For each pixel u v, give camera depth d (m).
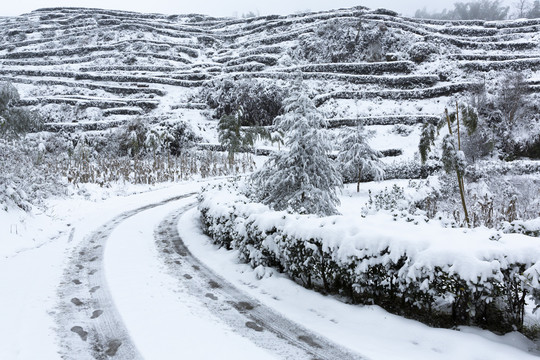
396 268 4.26
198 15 90.38
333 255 4.68
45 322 4.32
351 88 40.06
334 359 3.50
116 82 47.47
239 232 6.52
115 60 54.47
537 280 3.34
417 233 4.39
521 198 16.11
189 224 10.84
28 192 11.41
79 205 13.48
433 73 39.72
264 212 6.51
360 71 42.94
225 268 6.61
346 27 48.38
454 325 4.05
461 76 38.28
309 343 3.85
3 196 9.47
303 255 5.27
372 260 4.32
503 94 29.00
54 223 10.45
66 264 6.79
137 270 6.46
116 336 4.01
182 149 33.38
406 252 4.07
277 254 5.72
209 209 8.97
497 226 11.21
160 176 22.47
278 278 5.71
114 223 10.84
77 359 3.53
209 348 3.74
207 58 58.00
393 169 24.38
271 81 40.75
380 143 30.81
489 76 37.31
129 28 66.19
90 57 56.22
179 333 4.09
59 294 5.27
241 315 4.61
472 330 3.90
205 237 9.17
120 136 32.25
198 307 4.86
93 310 4.71
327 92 39.72
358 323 4.25
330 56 46.81
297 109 8.29
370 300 4.69
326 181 8.38
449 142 9.32
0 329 4.06
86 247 8.06
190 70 50.53
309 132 7.96
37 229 9.34
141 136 32.00
